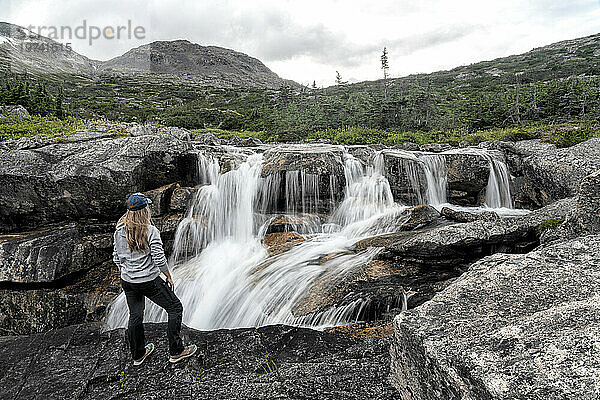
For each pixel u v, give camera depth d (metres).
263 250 8.05
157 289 4.34
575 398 1.89
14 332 7.08
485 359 2.26
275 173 9.60
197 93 96.00
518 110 32.44
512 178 11.52
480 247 6.17
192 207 8.93
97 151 8.70
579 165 9.23
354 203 9.78
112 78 116.94
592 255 3.51
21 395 4.13
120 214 8.84
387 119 31.91
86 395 4.08
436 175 11.10
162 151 9.33
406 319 2.88
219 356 4.64
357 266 6.45
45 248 7.36
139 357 4.47
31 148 9.02
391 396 3.40
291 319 5.76
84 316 7.01
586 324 2.44
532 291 3.01
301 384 3.68
